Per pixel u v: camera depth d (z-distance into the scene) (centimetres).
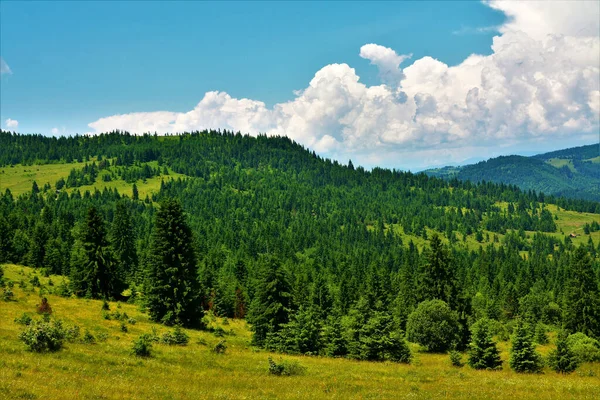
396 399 2545
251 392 2528
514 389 3033
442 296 6900
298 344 4675
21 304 4984
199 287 5988
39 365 2511
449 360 4897
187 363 3309
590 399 2727
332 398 2489
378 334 4559
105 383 2328
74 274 6969
